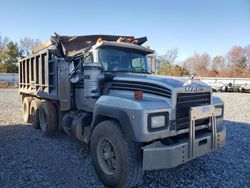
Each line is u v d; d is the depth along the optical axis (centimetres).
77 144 635
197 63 7175
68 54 642
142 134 364
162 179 443
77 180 434
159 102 395
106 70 539
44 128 720
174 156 377
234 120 1020
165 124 385
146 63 617
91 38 689
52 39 654
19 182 420
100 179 423
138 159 383
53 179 435
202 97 450
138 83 439
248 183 435
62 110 630
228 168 496
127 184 383
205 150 429
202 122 441
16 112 1158
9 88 3388
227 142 674
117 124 408
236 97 2191
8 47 5753
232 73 6072
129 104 384
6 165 491
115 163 399
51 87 705
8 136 713
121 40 625
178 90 400
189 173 469
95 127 436
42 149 593
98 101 442
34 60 841
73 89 601
